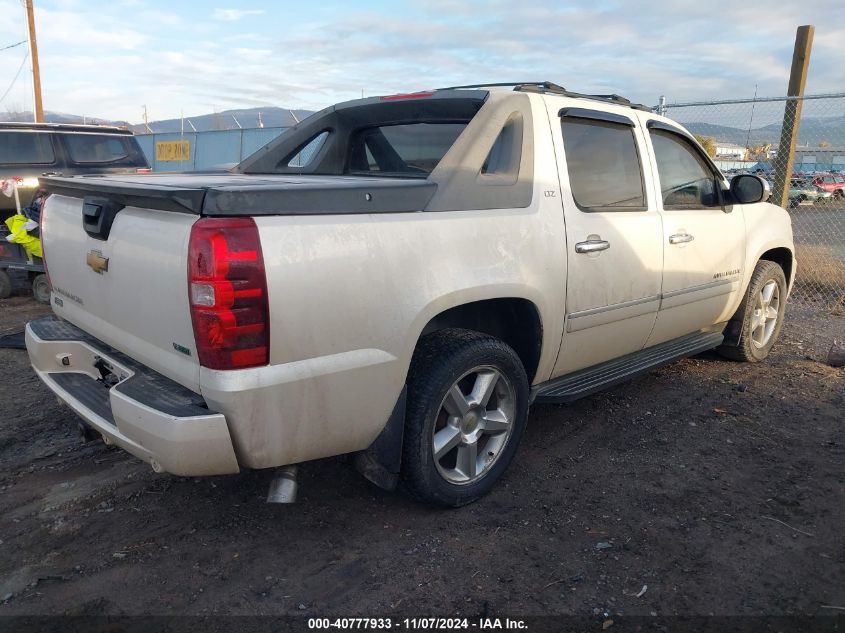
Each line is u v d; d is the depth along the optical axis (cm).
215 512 325
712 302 482
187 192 233
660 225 416
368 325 267
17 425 418
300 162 525
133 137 1048
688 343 486
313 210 253
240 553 293
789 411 462
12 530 305
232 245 233
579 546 302
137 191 255
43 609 255
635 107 438
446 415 319
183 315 244
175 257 242
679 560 292
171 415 241
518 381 337
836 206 1248
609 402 474
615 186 395
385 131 424
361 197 267
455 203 303
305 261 247
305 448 266
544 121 354
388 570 284
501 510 332
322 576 279
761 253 525
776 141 925
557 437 418
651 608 262
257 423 247
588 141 382
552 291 343
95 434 325
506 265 317
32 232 750
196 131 2792
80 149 970
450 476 322
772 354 597
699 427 434
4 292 810
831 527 319
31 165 917
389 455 297
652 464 383
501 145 338
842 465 383
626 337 411
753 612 261
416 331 283
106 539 300
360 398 272
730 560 293
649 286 410
